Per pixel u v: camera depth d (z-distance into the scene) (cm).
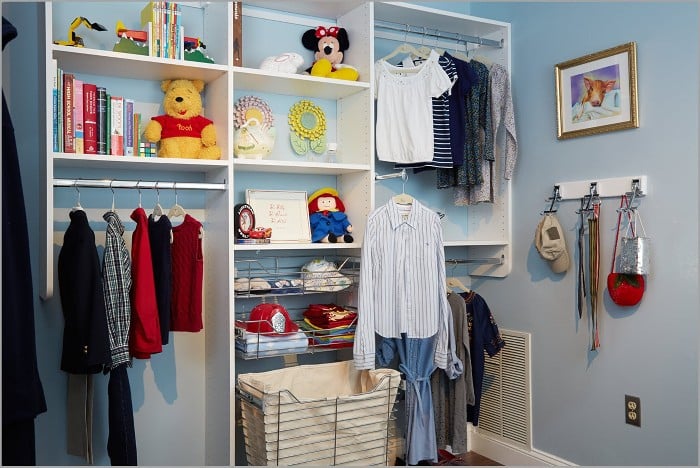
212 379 267
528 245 305
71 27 233
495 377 322
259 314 254
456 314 297
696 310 235
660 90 248
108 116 238
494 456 319
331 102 305
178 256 253
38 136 241
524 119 308
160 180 268
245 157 267
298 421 230
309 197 294
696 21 236
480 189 305
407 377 281
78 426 238
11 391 155
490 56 325
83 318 214
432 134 284
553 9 293
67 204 249
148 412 265
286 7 287
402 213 283
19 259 162
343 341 269
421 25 314
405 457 300
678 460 241
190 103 257
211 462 269
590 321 274
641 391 254
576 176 282
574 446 281
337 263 306
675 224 242
